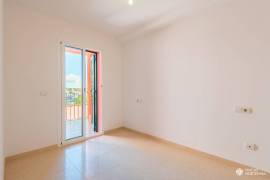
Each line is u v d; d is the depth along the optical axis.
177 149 2.76
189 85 2.62
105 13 2.63
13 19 2.28
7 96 2.23
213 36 2.31
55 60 2.75
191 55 2.59
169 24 2.88
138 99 3.60
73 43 3.02
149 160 2.35
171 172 2.03
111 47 3.76
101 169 2.09
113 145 2.94
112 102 3.81
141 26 3.16
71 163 2.24
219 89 2.27
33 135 2.50
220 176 1.94
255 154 1.97
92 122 3.83
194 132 2.58
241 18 2.04
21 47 2.36
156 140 3.21
